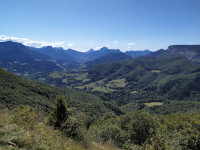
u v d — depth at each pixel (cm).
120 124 2175
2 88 5084
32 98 5547
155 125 1377
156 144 573
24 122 518
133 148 717
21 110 596
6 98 4309
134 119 1422
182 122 1443
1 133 391
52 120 710
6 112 582
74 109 809
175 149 564
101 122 3541
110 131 1491
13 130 438
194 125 1224
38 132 490
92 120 5216
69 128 619
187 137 913
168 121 1820
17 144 366
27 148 364
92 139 750
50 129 589
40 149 383
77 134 625
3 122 469
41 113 723
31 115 581
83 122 705
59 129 635
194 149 888
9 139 369
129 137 1392
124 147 771
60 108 743
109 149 695
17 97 4822
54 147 423
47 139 455
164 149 554
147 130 1302
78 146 531
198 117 1978
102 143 775
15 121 509
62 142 486
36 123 559
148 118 1377
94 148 608
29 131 470
